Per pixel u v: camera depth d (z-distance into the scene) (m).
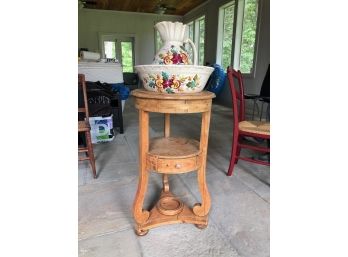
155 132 3.03
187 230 1.19
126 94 2.92
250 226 1.22
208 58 6.23
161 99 0.94
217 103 5.71
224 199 1.47
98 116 2.42
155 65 0.91
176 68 0.90
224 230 1.19
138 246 1.08
